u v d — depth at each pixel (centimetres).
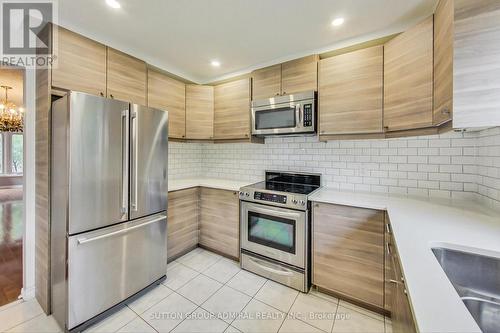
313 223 192
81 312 151
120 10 166
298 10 166
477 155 168
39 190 176
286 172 262
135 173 179
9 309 170
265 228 217
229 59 251
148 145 189
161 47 223
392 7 162
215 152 329
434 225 118
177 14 171
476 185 169
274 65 237
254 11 167
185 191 258
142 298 186
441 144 183
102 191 159
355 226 172
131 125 176
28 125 177
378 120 180
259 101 243
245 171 298
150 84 237
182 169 318
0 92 430
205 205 271
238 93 265
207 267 236
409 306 66
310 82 214
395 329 105
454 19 104
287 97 223
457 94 104
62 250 150
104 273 163
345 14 171
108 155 162
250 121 255
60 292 153
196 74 298
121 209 170
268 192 214
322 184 240
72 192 145
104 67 193
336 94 199
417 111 151
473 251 90
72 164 144
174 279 214
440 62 128
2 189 650
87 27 188
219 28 190
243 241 232
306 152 251
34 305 175
